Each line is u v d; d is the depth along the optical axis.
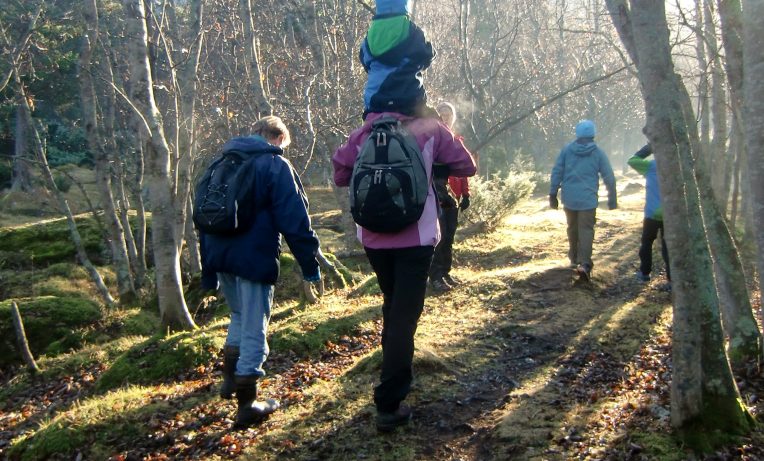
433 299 7.11
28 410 6.51
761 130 2.98
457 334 5.74
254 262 3.96
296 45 14.83
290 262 10.20
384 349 3.76
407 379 3.72
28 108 12.57
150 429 4.26
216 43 14.16
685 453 3.25
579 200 7.63
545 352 5.28
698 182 4.42
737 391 3.46
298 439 3.85
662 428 3.48
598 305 6.80
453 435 3.81
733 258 4.38
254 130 4.36
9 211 23.72
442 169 3.81
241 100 12.84
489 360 5.07
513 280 7.56
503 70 21.81
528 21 24.58
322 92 12.57
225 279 4.19
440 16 21.98
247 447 3.81
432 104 15.09
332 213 19.23
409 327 3.68
